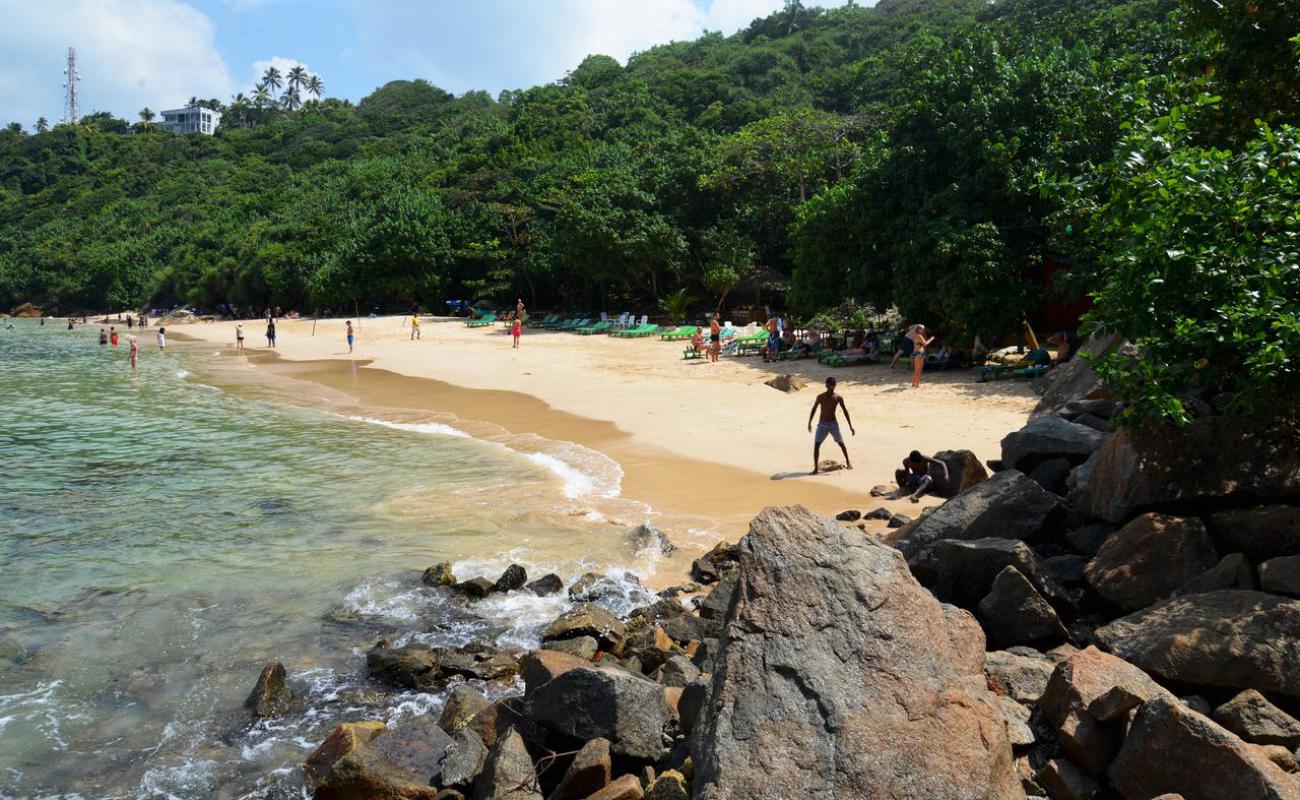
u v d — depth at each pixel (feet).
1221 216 21.50
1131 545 21.18
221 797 19.25
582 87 343.67
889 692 14.48
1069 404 34.40
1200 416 23.47
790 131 148.56
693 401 71.46
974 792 13.28
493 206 212.84
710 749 13.97
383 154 384.68
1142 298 22.16
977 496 25.94
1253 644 16.51
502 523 39.47
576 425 63.98
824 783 13.24
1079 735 15.10
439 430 65.67
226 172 425.69
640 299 180.45
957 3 320.70
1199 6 35.60
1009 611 20.54
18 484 50.65
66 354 163.94
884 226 84.84
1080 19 130.31
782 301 158.61
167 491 48.32
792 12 382.63
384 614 29.37
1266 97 33.58
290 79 635.25
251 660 26.27
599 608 27.27
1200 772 13.58
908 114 84.28
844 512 36.65
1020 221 76.89
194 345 179.01
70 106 585.22
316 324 214.69
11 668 26.12
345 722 22.43
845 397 68.39
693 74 296.30
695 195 157.79
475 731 19.94
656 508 40.93
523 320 175.63
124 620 29.68
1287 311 19.92
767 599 15.90
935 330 86.17
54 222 406.62
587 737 18.04
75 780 20.12
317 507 43.80
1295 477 20.25
